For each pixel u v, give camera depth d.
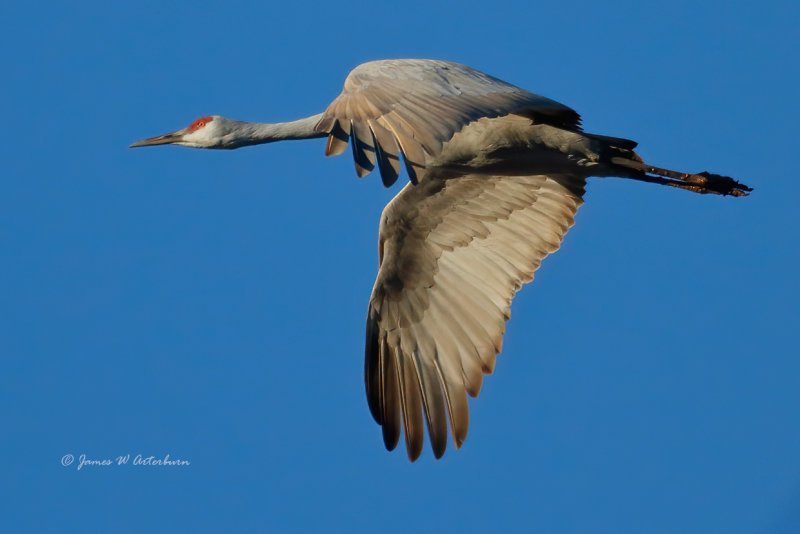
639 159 13.10
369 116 9.95
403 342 14.35
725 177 13.10
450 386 14.16
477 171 13.29
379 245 14.27
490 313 14.35
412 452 14.06
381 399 14.27
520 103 10.95
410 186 13.87
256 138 15.79
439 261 14.43
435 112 10.05
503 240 14.43
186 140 16.08
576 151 12.81
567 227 14.32
